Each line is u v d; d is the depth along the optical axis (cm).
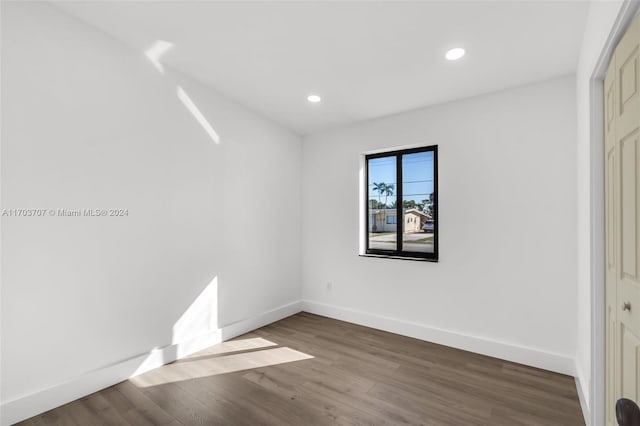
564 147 252
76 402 211
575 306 246
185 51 249
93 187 226
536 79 262
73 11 210
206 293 304
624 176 130
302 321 382
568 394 220
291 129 411
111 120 236
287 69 268
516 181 273
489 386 231
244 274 345
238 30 219
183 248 285
